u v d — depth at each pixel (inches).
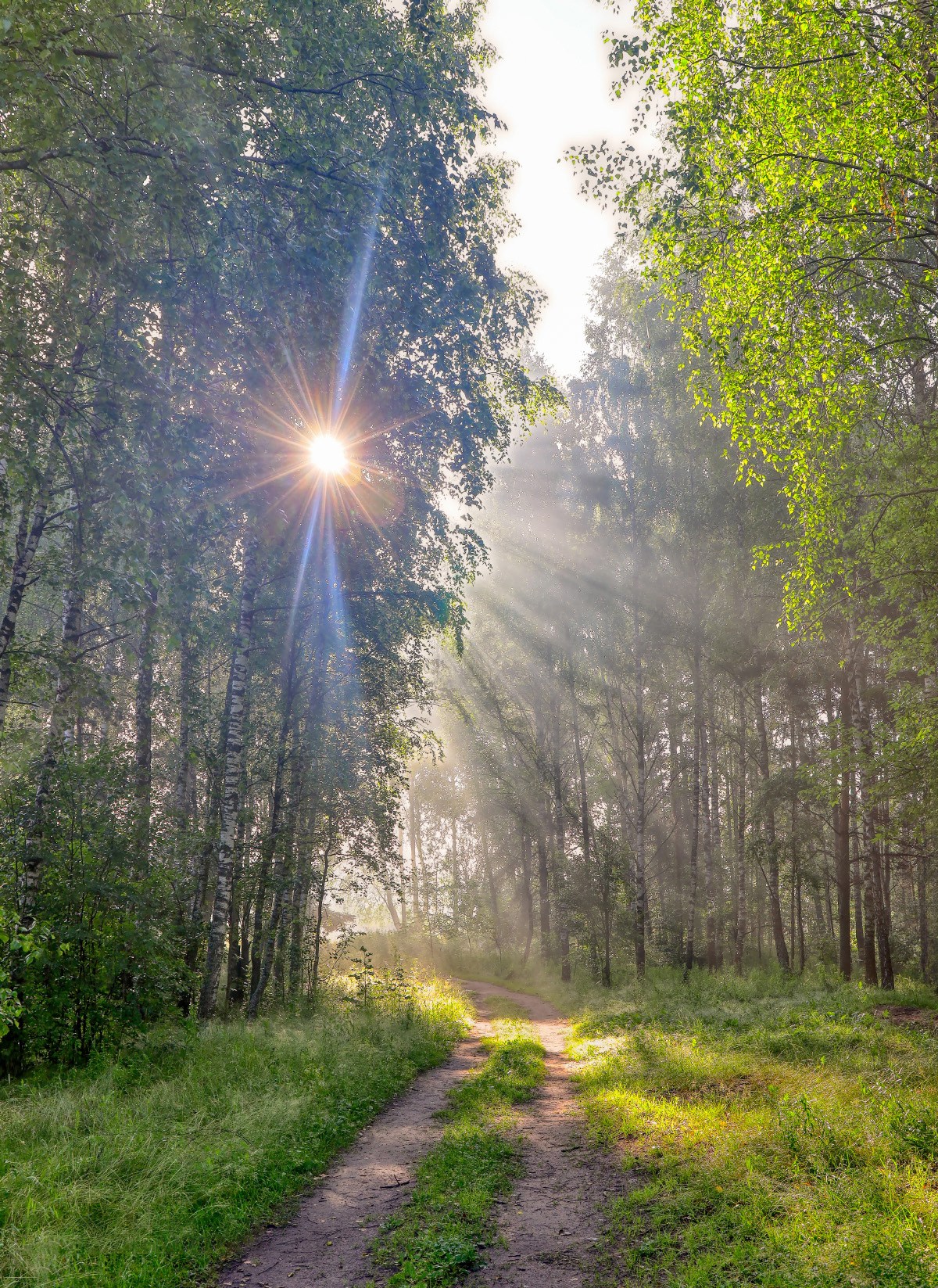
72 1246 201.5
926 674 573.9
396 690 786.8
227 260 328.2
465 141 512.4
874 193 383.2
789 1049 418.6
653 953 1193.4
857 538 504.4
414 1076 482.9
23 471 305.4
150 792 591.5
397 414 522.3
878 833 593.9
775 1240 191.2
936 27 343.6
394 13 541.0
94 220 280.1
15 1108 311.4
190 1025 464.1
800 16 357.1
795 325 419.8
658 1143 294.4
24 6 238.1
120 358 290.7
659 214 425.4
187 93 275.7
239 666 568.1
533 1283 198.1
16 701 444.1
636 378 1002.7
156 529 295.0
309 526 607.2
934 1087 301.9
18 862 419.5
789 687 954.1
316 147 361.4
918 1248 173.9
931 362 555.5
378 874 741.3
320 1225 245.6
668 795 1362.0
